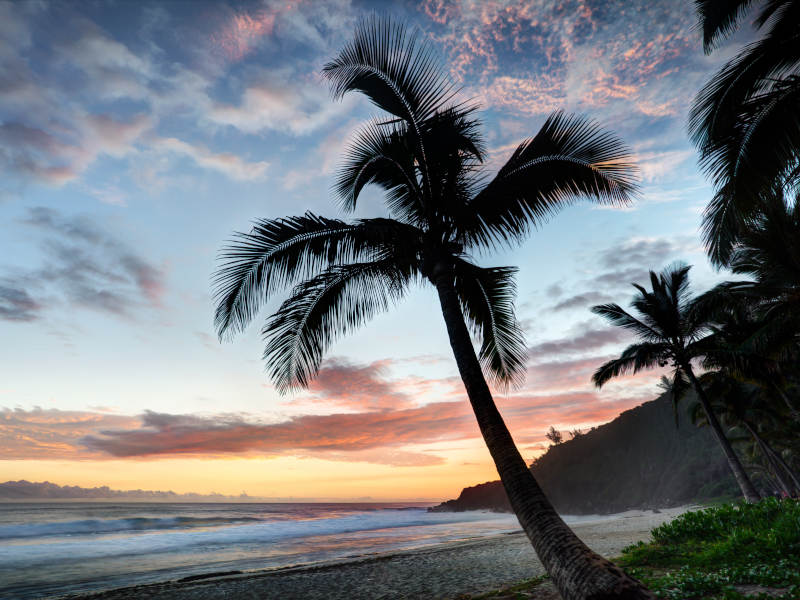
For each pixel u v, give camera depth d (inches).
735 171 299.3
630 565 339.6
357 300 346.0
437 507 5378.9
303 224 307.4
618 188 304.2
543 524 185.9
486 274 361.1
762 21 327.0
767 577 243.6
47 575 695.1
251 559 858.1
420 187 338.3
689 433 2775.6
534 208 324.8
